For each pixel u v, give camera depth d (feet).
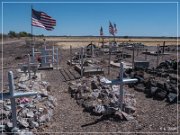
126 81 29.53
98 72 57.06
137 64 58.80
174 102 34.53
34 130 25.93
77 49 140.05
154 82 40.91
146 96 38.45
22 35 436.76
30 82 45.34
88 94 37.45
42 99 34.22
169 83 39.29
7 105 30.81
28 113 27.63
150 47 136.05
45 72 61.41
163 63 56.85
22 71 59.41
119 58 86.94
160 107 33.01
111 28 83.51
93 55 90.84
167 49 124.26
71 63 73.31
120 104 30.04
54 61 71.46
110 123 27.81
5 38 352.90
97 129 26.61
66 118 29.81
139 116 29.76
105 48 114.73
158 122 27.89
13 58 97.66
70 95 40.19
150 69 54.19
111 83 29.12
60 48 146.20
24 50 135.33
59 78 54.03
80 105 34.55
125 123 27.66
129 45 142.10
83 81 47.70
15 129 24.29
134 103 34.01
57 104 35.27
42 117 27.89
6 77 56.13
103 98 35.53
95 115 30.42
